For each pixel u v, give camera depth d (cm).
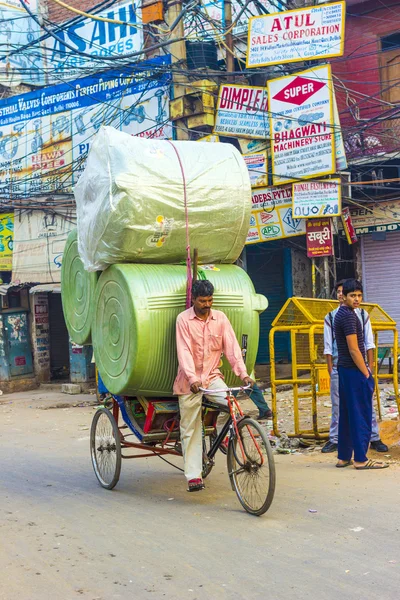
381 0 1539
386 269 1486
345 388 666
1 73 1903
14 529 523
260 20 1395
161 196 568
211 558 430
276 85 1405
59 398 1590
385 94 1535
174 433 607
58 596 383
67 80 1778
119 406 633
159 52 1689
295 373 823
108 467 651
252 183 1447
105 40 1872
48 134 1817
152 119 1611
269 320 1683
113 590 388
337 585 378
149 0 1345
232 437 549
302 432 822
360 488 589
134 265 585
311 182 1382
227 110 1456
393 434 810
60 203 1767
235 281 598
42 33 2059
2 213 1870
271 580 389
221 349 572
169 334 567
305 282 1666
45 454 873
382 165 1391
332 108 1357
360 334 666
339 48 1348
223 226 596
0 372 1784
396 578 385
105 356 612
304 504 546
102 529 509
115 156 570
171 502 582
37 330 1839
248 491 535
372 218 1457
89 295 655
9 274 1916
